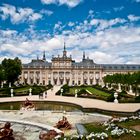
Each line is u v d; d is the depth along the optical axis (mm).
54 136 19938
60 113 36750
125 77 97188
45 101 55250
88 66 191750
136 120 24438
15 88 106312
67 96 70438
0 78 92500
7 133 19328
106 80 138625
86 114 35844
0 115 34906
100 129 21172
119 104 48062
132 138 17281
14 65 105188
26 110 39562
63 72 190750
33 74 191875
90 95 66438
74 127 26047
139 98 51969
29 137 21281
